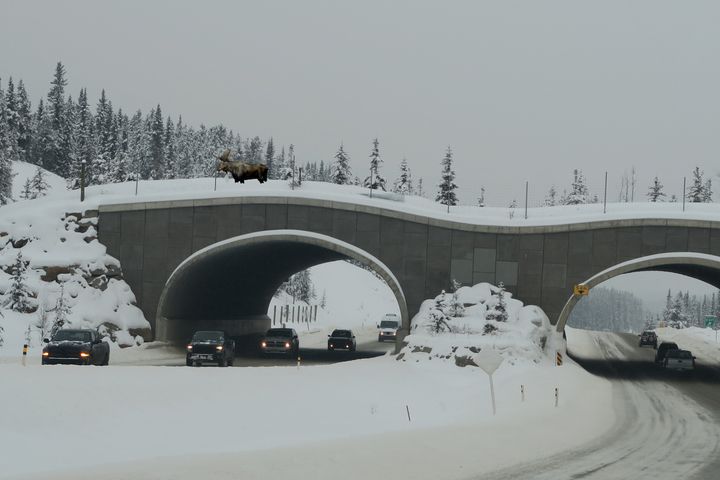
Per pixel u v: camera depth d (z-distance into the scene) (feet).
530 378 121.39
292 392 97.35
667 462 60.23
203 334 134.72
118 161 420.77
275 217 173.68
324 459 49.98
